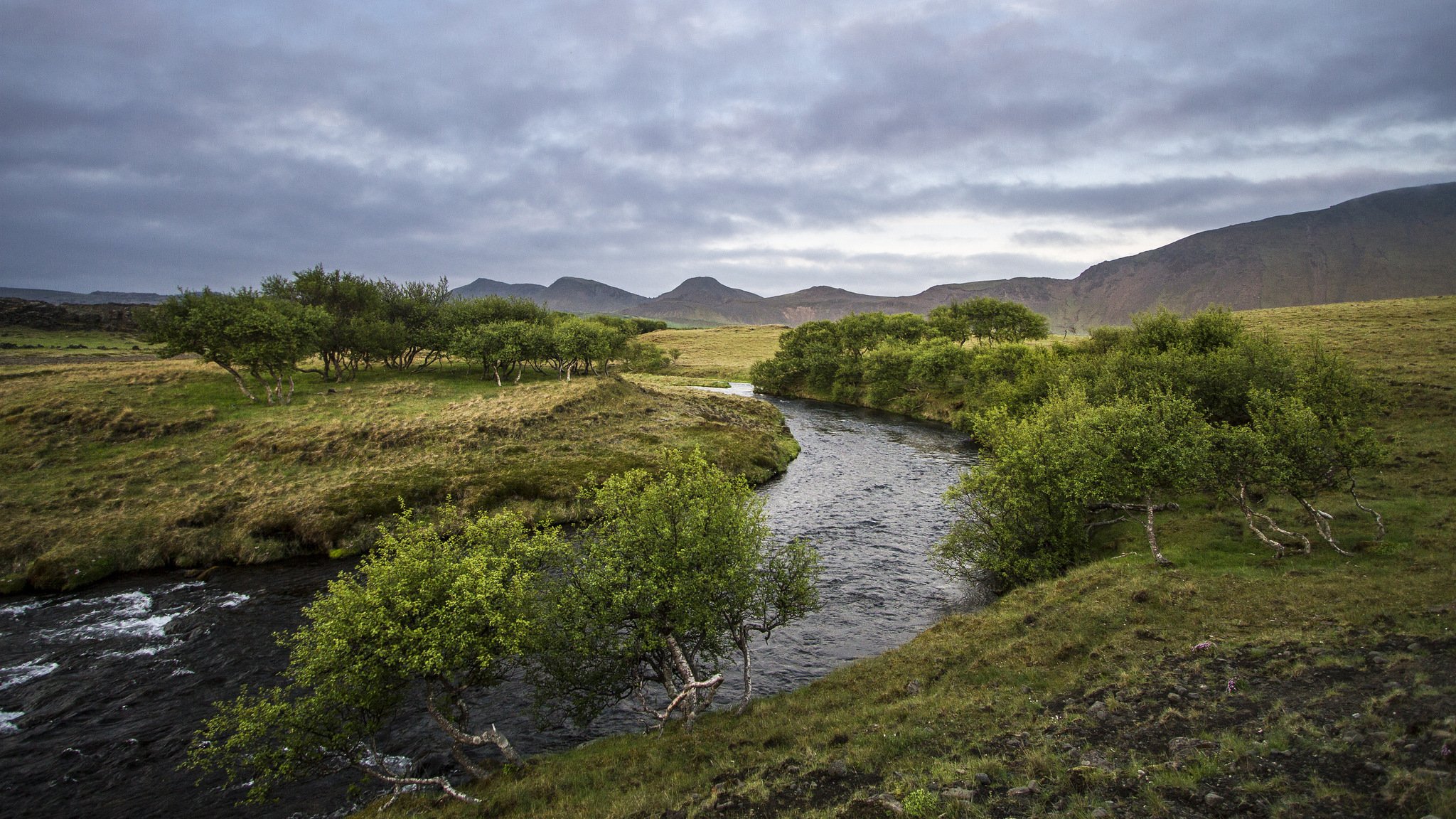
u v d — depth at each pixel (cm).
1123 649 2102
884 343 11562
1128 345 6325
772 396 12469
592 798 1638
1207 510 3619
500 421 6141
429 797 1805
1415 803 1020
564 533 4497
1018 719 1745
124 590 3556
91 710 2388
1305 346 6650
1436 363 5647
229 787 1983
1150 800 1212
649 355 15862
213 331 6056
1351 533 2886
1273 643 1891
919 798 1328
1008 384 7412
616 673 2119
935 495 5291
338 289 8250
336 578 3725
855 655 2717
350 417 6069
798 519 4612
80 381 6456
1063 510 3089
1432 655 1585
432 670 1645
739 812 1446
